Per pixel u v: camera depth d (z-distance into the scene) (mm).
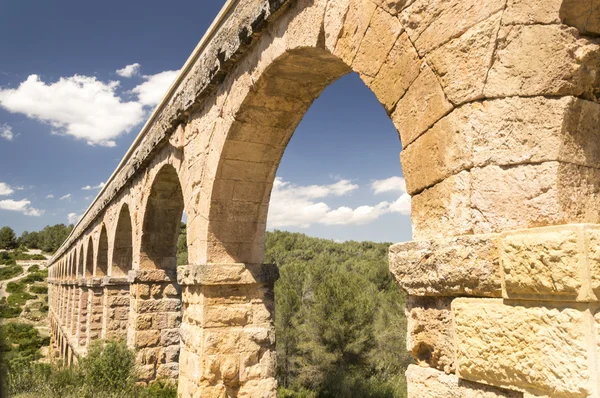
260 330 8172
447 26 3518
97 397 11297
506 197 3066
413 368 3652
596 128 3195
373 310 19750
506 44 3176
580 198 2996
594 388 2387
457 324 3170
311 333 19188
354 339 18562
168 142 11086
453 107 3439
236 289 8195
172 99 10125
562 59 3068
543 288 2615
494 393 2949
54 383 12172
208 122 8438
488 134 3193
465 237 3121
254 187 8250
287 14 5961
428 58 3674
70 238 33844
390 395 15414
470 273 3062
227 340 7934
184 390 8430
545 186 2936
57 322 35750
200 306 8070
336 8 4867
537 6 3119
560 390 2504
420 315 3629
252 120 7465
